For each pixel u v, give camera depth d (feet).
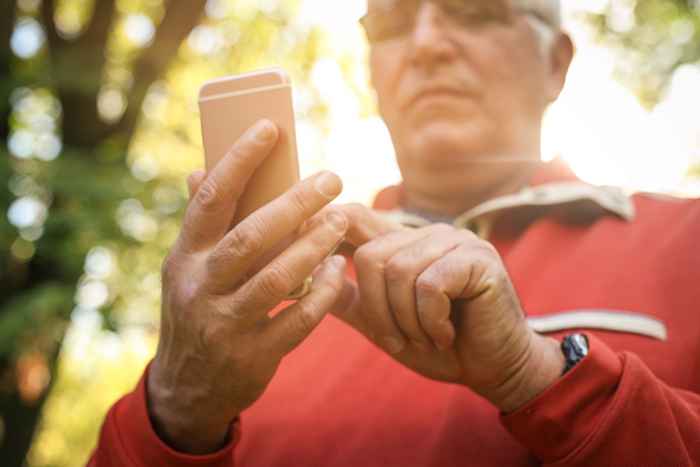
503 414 3.01
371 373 3.90
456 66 4.53
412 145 4.67
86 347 10.91
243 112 2.72
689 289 3.79
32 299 9.72
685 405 3.02
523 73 4.64
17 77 12.09
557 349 3.04
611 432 2.84
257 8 16.63
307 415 3.84
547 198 4.30
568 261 4.10
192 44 16.40
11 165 10.59
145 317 10.39
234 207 2.70
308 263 2.60
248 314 2.64
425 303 2.75
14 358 10.53
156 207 11.18
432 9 4.53
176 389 2.97
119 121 12.87
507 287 2.83
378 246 2.94
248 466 3.80
